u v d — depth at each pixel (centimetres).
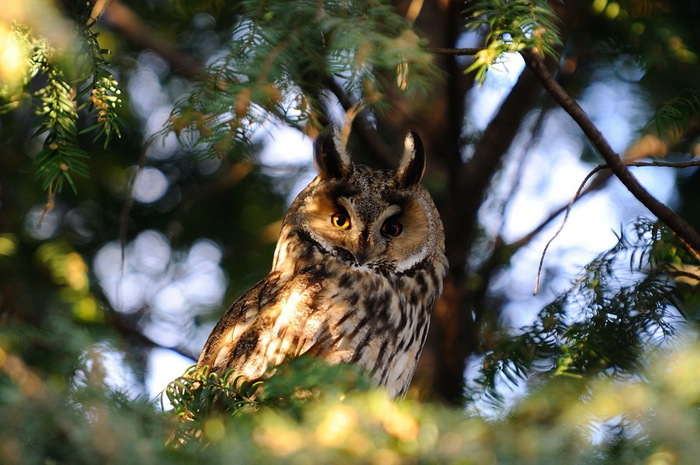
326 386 699
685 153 1311
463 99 1223
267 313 1027
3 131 1268
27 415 554
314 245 1099
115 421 572
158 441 595
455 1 1143
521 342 957
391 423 579
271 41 780
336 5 783
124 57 1306
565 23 1194
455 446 574
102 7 805
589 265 945
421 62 739
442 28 1316
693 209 1342
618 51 1249
